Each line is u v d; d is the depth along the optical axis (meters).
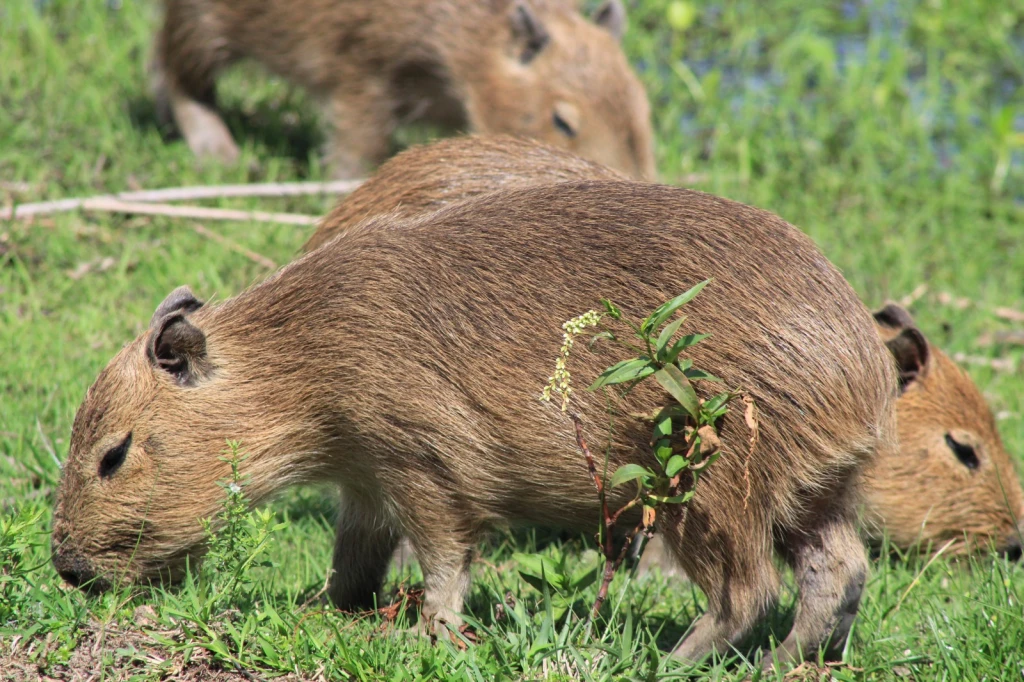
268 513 7.91
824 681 7.91
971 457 11.38
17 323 12.80
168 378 8.07
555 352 7.75
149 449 8.00
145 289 13.77
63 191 15.26
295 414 8.15
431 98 16.95
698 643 8.00
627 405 7.68
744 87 20.69
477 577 9.55
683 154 18.59
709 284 7.70
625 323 7.61
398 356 7.92
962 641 8.37
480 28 16.23
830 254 16.34
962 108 20.30
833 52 21.36
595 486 7.88
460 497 8.02
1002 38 22.14
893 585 9.89
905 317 11.49
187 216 14.94
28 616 7.46
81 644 7.34
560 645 7.66
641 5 22.38
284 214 15.30
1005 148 19.00
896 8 23.47
